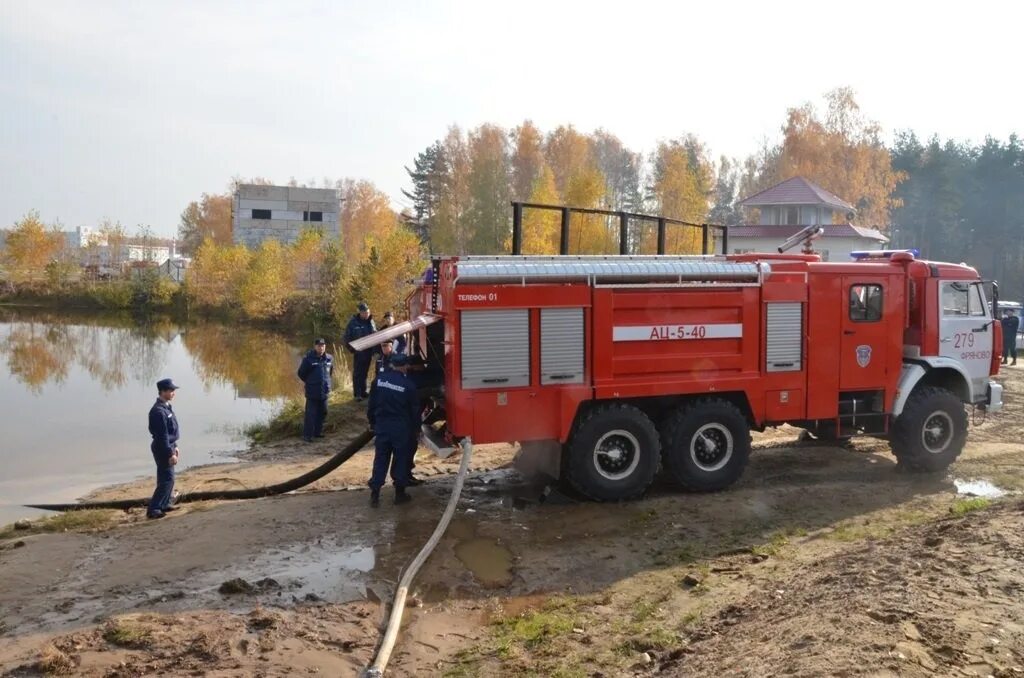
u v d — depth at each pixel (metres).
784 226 39.69
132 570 7.16
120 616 6.08
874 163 57.38
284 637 5.77
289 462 11.75
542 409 8.70
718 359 9.34
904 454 10.26
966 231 64.81
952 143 68.19
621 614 6.11
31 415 16.89
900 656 4.21
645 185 79.62
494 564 7.26
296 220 74.06
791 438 12.66
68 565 7.31
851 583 5.73
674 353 9.16
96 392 20.33
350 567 7.23
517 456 10.48
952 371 10.80
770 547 7.51
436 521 8.54
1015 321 22.50
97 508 9.48
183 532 8.27
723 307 9.33
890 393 10.23
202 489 10.30
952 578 5.48
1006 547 6.01
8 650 5.56
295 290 44.91
